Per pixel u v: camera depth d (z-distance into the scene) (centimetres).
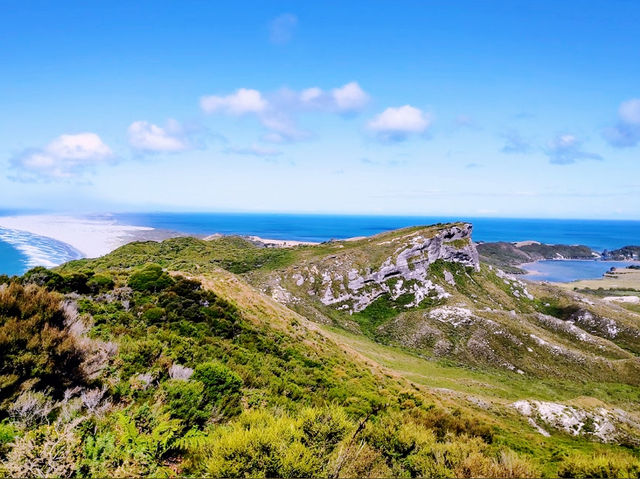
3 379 730
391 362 5075
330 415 814
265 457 638
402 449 834
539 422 3388
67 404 778
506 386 5244
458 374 5456
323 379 2008
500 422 2947
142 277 2775
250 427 735
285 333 3067
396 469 775
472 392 4294
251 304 3647
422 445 844
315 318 7669
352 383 2266
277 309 4162
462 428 1327
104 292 2478
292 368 2075
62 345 888
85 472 606
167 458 716
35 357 812
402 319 8119
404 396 2302
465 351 6888
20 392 734
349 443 759
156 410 821
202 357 1529
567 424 3406
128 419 751
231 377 1132
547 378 6159
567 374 6275
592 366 6506
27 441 600
